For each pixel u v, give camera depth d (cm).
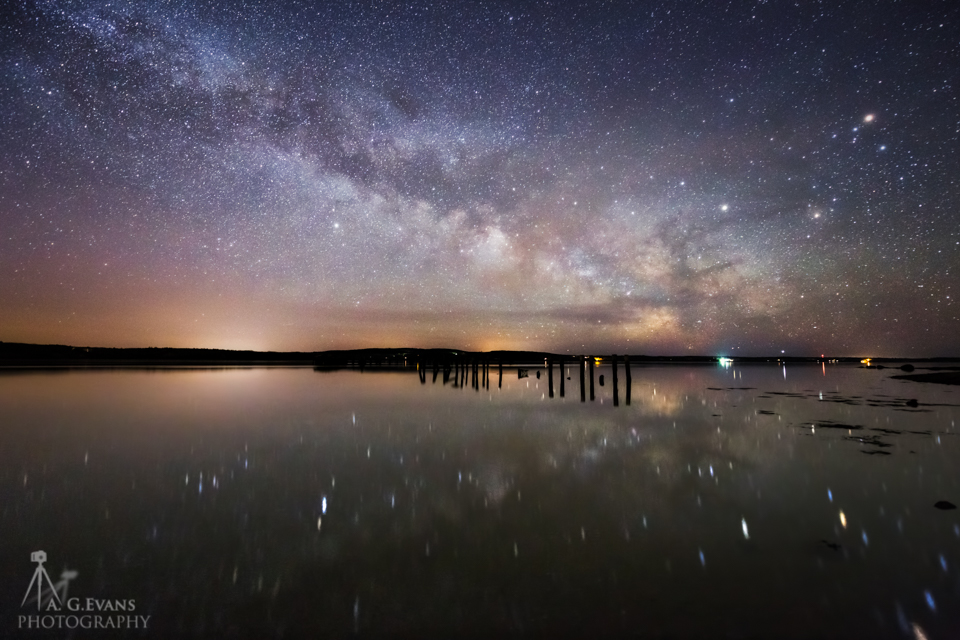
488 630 299
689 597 336
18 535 443
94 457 744
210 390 1870
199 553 405
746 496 557
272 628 302
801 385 2405
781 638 291
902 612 317
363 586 352
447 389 2097
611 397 1767
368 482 616
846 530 453
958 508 511
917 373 3766
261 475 648
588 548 415
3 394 1631
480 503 534
